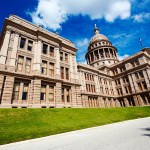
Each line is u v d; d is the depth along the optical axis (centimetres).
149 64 5006
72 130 1251
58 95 2789
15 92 2323
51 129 1208
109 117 1981
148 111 2833
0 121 1227
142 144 604
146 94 4716
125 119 2014
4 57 2314
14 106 2175
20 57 2609
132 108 2964
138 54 5244
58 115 1677
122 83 5719
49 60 3002
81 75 4809
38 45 2892
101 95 5100
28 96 2428
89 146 659
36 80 2522
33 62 2728
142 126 1192
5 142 859
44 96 2645
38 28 3009
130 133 902
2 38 2905
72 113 1858
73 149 629
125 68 5750
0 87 2103
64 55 3500
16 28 2681
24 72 2545
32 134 1046
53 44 3222
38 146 741
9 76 2261
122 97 5544
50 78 2742
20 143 850
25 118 1405
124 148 571
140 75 5088
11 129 1102
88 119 1714
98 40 8538
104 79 5828
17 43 2586
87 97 4559
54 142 822
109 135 904
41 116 1541
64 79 3225
